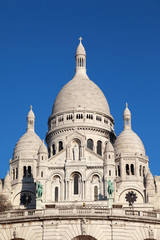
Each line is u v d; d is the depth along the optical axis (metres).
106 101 191.62
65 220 88.00
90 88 188.62
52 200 155.00
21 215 91.19
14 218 89.81
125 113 182.38
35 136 178.50
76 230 87.31
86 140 175.00
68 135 164.50
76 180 157.75
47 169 157.12
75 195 155.38
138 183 164.25
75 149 162.62
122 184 164.00
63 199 154.62
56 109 185.12
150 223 90.00
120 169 167.25
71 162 158.50
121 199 161.50
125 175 166.00
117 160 169.12
